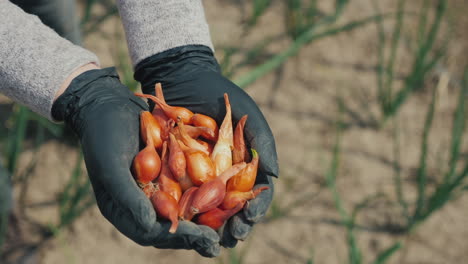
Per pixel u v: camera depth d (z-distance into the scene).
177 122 0.74
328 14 1.32
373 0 1.37
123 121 0.74
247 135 0.75
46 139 1.08
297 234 1.04
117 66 1.17
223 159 0.74
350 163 1.10
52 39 0.74
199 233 0.70
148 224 0.70
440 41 1.29
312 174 1.08
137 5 0.78
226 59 1.05
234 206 0.71
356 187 1.08
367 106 1.18
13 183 1.03
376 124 1.16
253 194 0.72
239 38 1.26
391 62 1.10
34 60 0.72
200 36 0.79
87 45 1.19
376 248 1.04
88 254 1.01
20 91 0.73
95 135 0.72
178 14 0.78
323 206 1.06
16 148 0.96
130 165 0.73
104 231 1.03
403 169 1.11
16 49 0.72
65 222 0.99
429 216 1.06
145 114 0.74
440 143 1.14
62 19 0.91
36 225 1.02
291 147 1.11
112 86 0.76
